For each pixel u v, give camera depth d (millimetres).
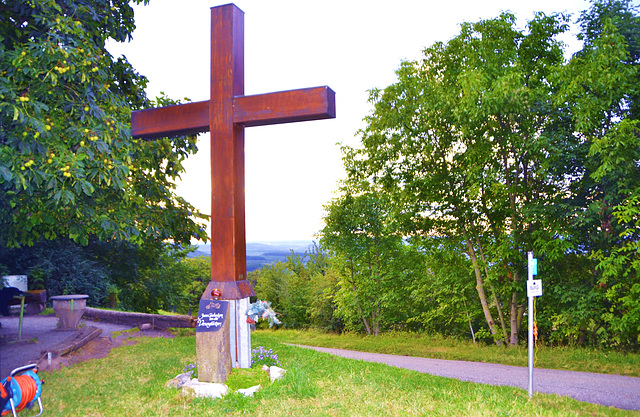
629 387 8648
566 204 12570
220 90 7336
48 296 18250
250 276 41969
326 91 6875
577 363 11297
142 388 6918
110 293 23000
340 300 24859
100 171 9008
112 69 13516
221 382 6816
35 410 5797
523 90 12281
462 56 15156
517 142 13070
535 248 13945
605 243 13031
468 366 11547
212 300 7059
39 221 9930
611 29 11492
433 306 20453
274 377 7207
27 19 9867
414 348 15469
